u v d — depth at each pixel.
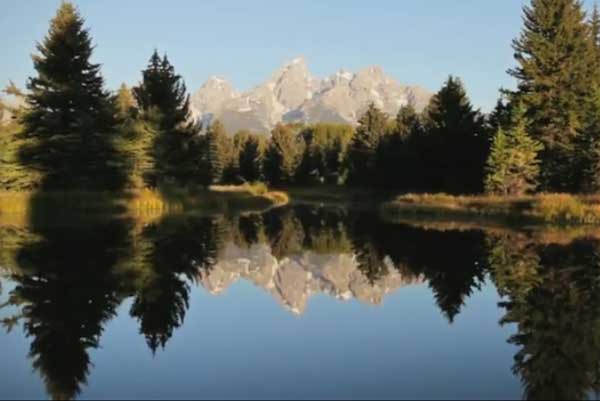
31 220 31.47
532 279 16.89
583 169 38.56
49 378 9.36
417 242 26.03
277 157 95.38
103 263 19.31
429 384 9.03
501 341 11.36
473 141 50.44
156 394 8.67
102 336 11.77
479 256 21.30
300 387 8.95
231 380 9.27
